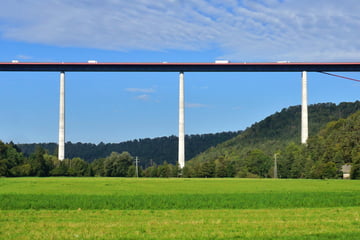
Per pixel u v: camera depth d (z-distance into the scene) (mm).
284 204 43000
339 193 53562
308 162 128125
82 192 58031
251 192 57438
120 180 97375
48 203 42656
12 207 41188
